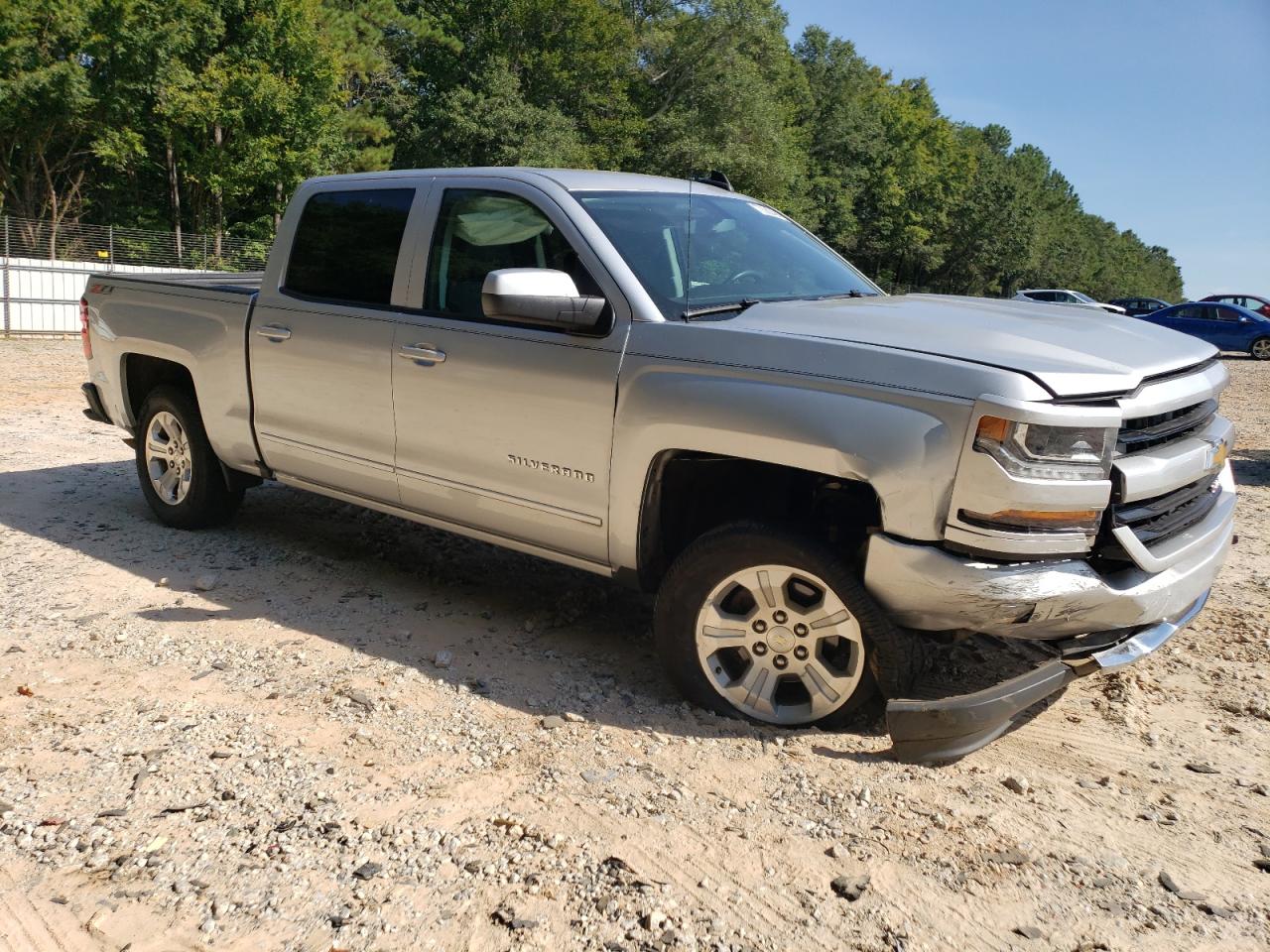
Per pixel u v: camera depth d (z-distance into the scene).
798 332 3.46
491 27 46.56
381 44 45.88
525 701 3.77
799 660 3.51
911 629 3.34
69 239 27.88
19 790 3.03
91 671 3.90
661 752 3.38
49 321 20.72
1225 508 3.85
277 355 4.93
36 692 3.69
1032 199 98.50
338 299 4.71
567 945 2.42
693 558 3.55
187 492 5.73
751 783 3.19
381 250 4.60
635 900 2.59
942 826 2.98
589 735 3.49
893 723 3.24
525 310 3.63
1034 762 3.42
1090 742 3.58
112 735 3.39
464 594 5.00
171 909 2.51
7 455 7.82
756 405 3.37
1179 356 3.56
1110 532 3.23
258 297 5.07
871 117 75.56
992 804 3.12
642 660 4.25
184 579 5.03
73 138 35.75
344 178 4.92
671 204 4.35
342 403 4.66
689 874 2.71
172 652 4.11
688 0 50.50
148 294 5.70
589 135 48.56
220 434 5.34
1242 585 5.47
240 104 36.50
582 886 2.64
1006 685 3.20
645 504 3.71
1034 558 3.14
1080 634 3.35
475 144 43.59
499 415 4.05
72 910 2.50
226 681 3.85
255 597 4.81
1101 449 3.10
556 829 2.90
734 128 51.31
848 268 4.74
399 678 3.93
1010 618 3.14
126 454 8.07
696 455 3.63
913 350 3.25
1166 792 3.24
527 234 4.11
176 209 38.16
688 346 3.58
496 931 2.46
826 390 3.28
